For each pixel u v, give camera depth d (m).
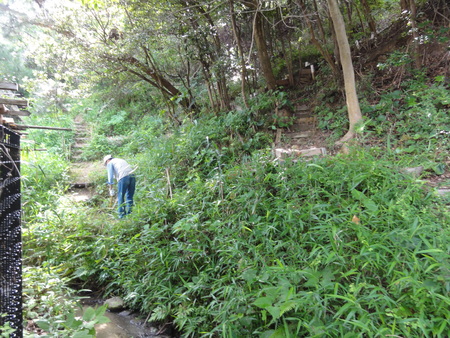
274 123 6.40
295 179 3.43
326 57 6.80
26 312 2.54
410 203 2.79
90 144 9.75
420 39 5.44
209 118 7.03
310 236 2.66
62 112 11.43
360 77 6.48
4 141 2.16
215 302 2.61
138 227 4.04
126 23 6.81
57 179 6.98
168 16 6.36
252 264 2.68
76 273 3.60
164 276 3.27
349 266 2.33
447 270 1.96
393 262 2.13
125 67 7.36
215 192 3.89
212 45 7.18
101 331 2.76
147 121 10.47
